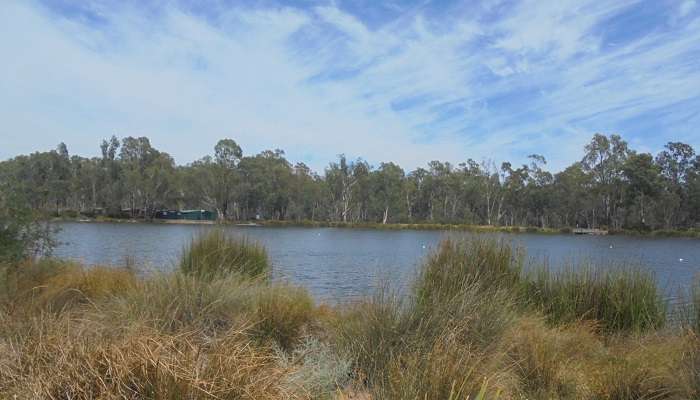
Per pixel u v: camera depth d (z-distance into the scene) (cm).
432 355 312
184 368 203
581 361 424
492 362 347
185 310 416
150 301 418
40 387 196
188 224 5869
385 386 304
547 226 7262
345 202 7662
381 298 424
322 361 356
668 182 6656
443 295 461
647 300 599
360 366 361
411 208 7994
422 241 3719
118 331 288
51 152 7275
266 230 5306
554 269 692
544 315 578
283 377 241
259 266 748
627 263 675
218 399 200
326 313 548
